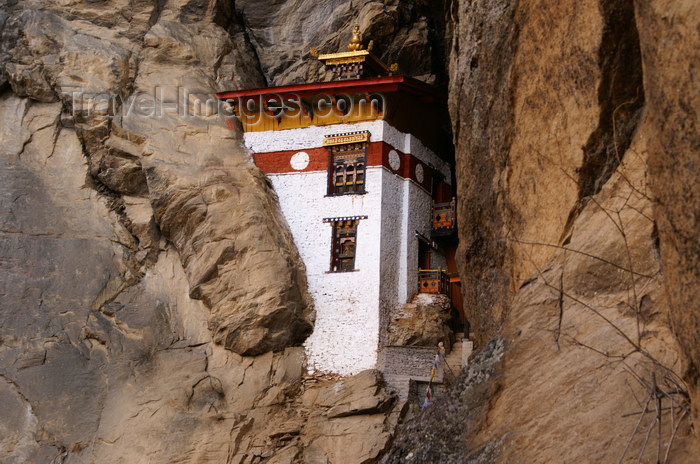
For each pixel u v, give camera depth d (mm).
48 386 21703
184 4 29109
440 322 23641
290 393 22406
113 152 25234
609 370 6316
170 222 24438
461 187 11211
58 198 24828
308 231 24797
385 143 25016
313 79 28906
